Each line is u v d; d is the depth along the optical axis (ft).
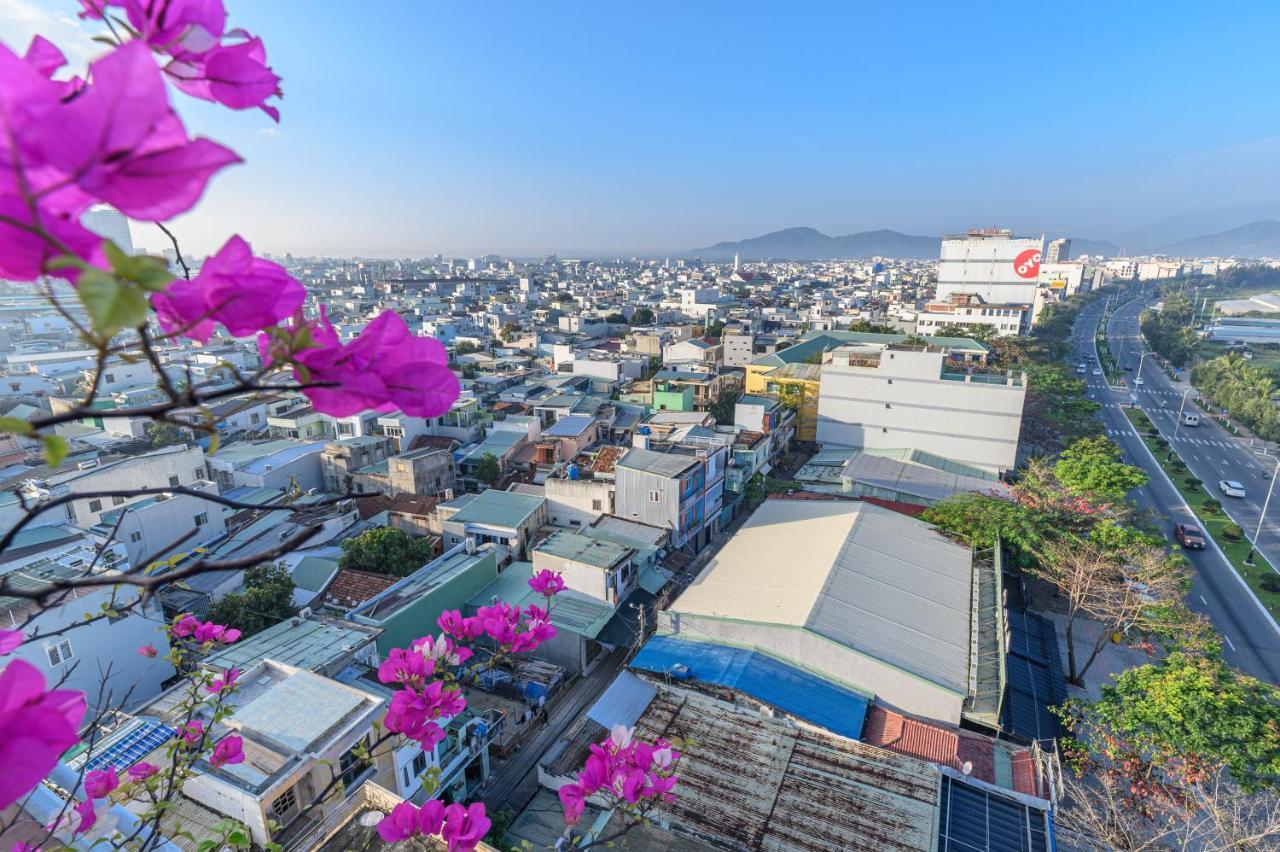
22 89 3.61
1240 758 46.70
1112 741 52.90
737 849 43.06
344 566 79.15
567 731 63.21
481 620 16.55
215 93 6.11
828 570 70.18
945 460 123.54
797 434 150.61
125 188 3.75
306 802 39.11
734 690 56.24
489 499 97.30
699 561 96.07
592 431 126.00
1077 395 173.99
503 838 49.19
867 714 56.13
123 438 108.37
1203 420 191.11
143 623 58.44
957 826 45.27
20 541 64.39
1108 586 72.23
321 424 124.26
